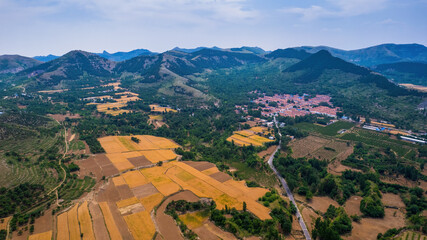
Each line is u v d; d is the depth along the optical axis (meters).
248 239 132.75
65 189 172.00
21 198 157.38
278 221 147.50
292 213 164.88
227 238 132.62
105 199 163.00
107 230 133.50
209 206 159.12
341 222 153.12
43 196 162.12
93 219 141.88
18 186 167.62
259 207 159.62
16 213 143.88
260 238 134.25
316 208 172.75
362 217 163.50
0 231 128.75
